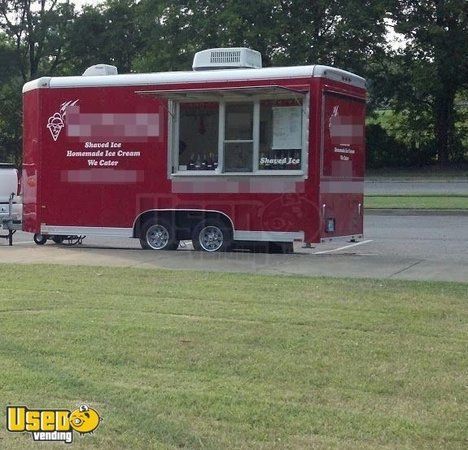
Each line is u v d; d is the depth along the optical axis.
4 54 46.31
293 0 35.28
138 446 5.34
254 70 14.22
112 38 45.12
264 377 6.68
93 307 9.39
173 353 7.38
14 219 16.56
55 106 15.76
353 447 5.25
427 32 34.44
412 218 23.55
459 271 12.23
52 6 46.16
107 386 6.48
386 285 10.72
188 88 14.56
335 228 14.48
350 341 7.74
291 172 14.10
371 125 39.78
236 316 8.81
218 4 36.22
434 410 5.90
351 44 35.31
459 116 39.19
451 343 7.66
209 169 14.74
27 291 10.41
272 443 5.33
